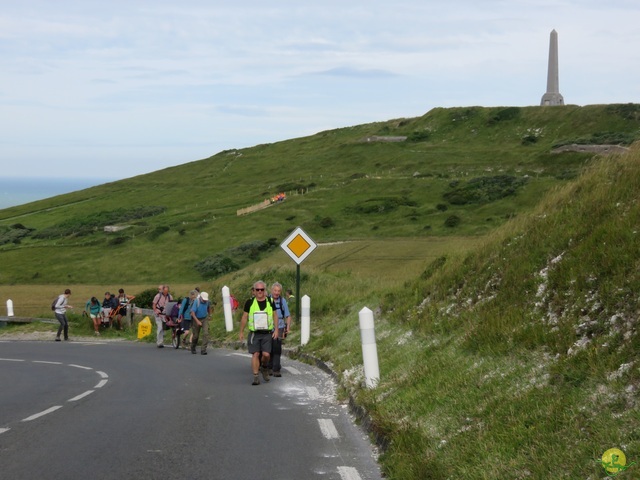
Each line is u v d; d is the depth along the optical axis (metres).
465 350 10.43
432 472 6.39
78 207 131.88
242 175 151.62
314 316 22.94
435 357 10.93
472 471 6.09
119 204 131.25
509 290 11.56
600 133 126.38
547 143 133.12
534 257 12.05
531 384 7.71
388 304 17.70
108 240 87.94
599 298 8.70
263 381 14.27
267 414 10.43
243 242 81.94
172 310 24.25
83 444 8.43
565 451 5.74
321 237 78.50
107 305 31.86
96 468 7.31
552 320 9.38
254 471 7.21
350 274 32.56
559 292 9.73
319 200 101.44
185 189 141.88
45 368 18.28
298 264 22.36
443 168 121.31
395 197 94.38
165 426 9.54
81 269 75.50
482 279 13.43
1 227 111.56
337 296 24.34
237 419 10.04
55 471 7.18
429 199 92.25
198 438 8.76
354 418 10.05
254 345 13.75
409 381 10.17
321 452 8.03
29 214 131.00
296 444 8.43
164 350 23.56
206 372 16.25
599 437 5.66
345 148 158.00
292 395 12.27
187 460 7.65
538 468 5.62
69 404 11.60
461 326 11.98
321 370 15.61
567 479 5.32
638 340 6.91
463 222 75.62
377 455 7.90
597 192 12.73
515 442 6.31
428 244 60.84
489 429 6.96
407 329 14.40
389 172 125.56
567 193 14.52
